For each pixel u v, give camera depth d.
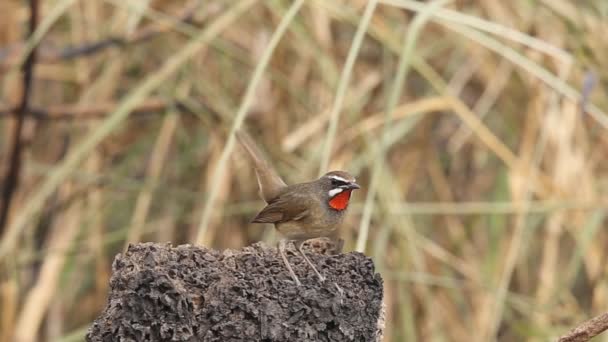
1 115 11.97
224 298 5.40
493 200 12.80
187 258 5.82
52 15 10.23
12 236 10.27
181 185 13.25
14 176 12.04
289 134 12.02
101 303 12.70
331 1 10.73
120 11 12.32
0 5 12.45
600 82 11.87
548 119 11.36
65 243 12.18
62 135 13.66
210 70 12.70
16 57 11.49
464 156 13.55
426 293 11.38
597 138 12.34
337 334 5.43
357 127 10.98
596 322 6.25
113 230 13.55
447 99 10.85
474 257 12.55
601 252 12.28
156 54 13.29
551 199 11.19
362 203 11.41
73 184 12.63
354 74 12.63
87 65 12.88
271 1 10.88
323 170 8.23
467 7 12.21
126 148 13.34
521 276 12.55
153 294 5.27
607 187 12.37
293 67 12.48
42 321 12.77
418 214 12.84
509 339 13.15
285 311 5.38
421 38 12.75
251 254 6.05
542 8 11.95
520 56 9.78
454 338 12.08
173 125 12.30
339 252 7.02
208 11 12.25
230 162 12.01
